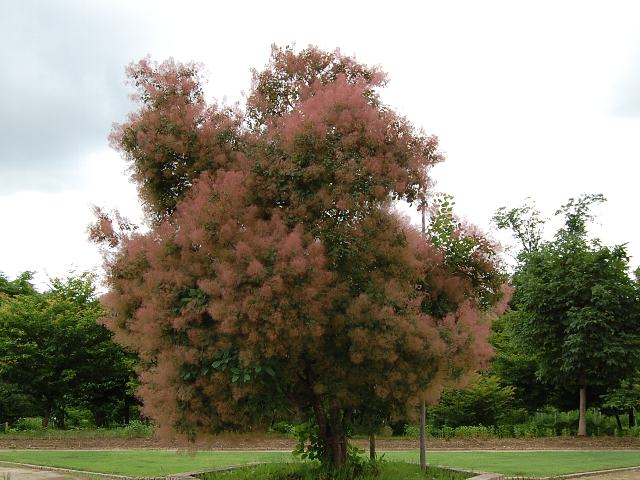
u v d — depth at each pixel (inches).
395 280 340.2
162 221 375.9
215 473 408.8
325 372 343.3
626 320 750.5
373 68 392.2
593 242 812.0
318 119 331.3
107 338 864.9
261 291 296.8
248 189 334.0
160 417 332.2
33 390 860.6
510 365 929.5
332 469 368.8
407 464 433.7
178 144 355.3
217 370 313.7
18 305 861.2
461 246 377.4
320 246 315.9
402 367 325.4
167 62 386.6
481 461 519.8
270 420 354.9
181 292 322.7
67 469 462.6
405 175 340.8
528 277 810.8
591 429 827.4
